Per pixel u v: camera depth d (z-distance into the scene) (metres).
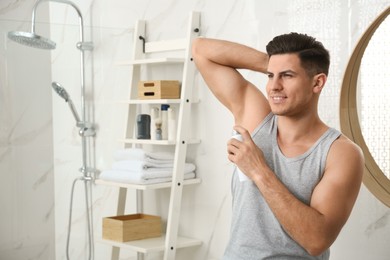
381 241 2.45
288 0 2.79
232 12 3.06
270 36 2.88
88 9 3.90
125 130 3.51
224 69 2.18
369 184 2.33
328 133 1.94
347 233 2.57
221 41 2.19
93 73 3.46
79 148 3.44
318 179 1.90
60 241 3.41
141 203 3.62
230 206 3.10
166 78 3.45
